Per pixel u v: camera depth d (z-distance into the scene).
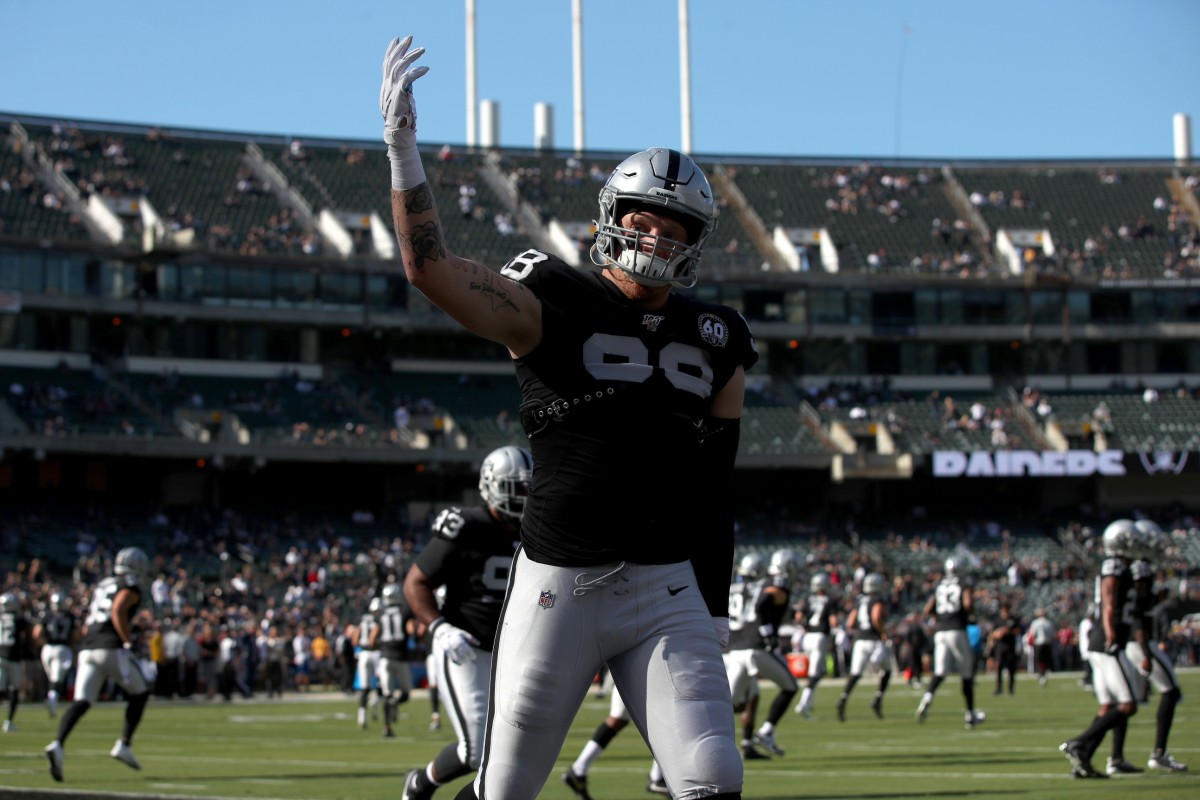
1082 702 21.78
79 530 37.34
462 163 50.28
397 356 45.53
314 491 43.41
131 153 45.88
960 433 45.03
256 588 35.62
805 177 51.75
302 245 43.75
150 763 12.83
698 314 3.86
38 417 37.91
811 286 46.59
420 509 43.88
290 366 44.12
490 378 45.88
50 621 20.70
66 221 41.72
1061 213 50.28
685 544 3.79
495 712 3.80
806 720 18.61
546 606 3.72
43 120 45.78
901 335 46.88
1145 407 46.28
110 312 40.50
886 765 11.68
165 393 41.28
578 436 3.70
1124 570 10.15
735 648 12.84
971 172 52.50
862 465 43.41
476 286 3.54
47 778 11.17
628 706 3.77
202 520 39.75
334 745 15.55
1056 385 48.31
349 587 36.97
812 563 40.53
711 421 3.92
